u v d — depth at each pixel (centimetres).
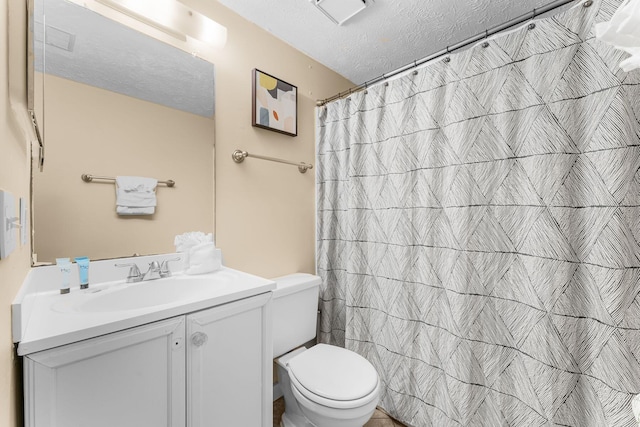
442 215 134
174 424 83
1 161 54
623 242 88
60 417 66
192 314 87
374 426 147
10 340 58
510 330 113
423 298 140
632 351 87
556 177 101
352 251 168
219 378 94
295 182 181
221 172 144
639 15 48
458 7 141
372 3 139
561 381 100
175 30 128
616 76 90
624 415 86
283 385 149
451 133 128
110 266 110
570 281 99
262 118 158
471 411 119
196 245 127
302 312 158
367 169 167
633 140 87
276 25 158
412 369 143
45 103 97
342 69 205
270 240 166
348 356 139
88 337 68
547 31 104
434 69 135
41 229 95
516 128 111
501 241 115
